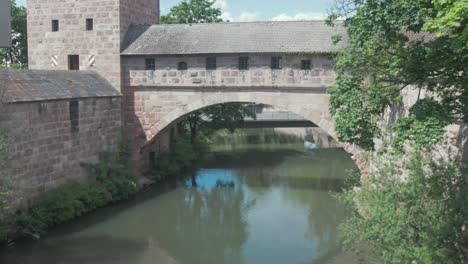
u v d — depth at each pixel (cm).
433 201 1257
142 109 3300
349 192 1620
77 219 2695
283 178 3853
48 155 2609
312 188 3519
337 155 4809
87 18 3306
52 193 2584
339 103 1566
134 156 3375
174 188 3519
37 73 2736
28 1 3425
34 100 2461
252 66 3070
